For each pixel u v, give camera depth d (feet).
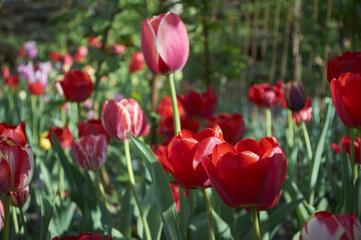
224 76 12.05
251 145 2.67
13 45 26.99
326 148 5.29
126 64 17.11
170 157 2.92
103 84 14.56
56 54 15.57
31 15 25.93
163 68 3.83
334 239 2.22
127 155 4.30
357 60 4.57
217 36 12.10
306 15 14.11
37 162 6.76
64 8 13.65
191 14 9.71
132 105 4.28
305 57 18.98
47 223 4.14
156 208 4.04
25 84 16.87
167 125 6.63
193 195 5.21
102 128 5.11
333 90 3.67
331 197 6.23
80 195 5.21
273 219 4.43
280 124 10.32
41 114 12.17
